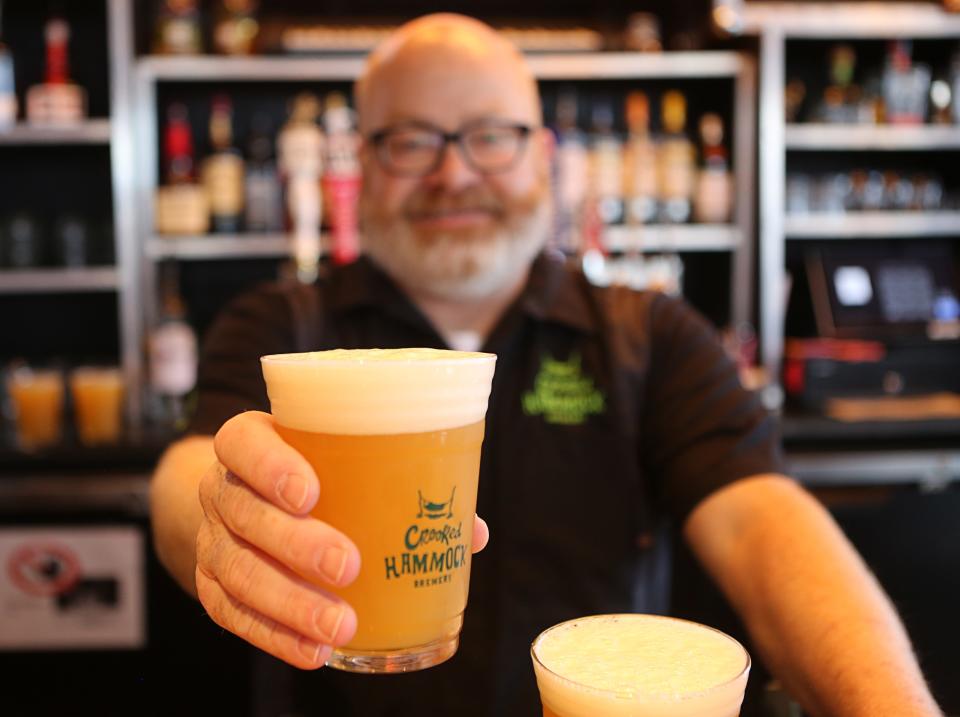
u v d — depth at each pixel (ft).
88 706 7.95
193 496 2.46
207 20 10.75
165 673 2.80
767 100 10.02
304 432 1.73
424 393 1.70
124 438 8.95
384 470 1.70
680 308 5.23
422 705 3.22
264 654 2.87
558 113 11.14
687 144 10.29
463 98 5.22
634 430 4.84
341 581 1.65
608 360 4.93
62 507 8.21
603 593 4.54
